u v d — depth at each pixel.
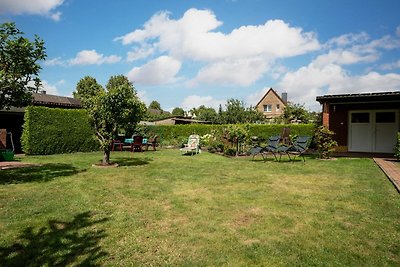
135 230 3.71
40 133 13.85
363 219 4.11
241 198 5.32
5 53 6.77
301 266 2.79
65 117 15.03
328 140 12.29
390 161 10.88
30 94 7.48
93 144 16.45
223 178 7.43
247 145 15.55
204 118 40.16
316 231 3.67
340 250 3.12
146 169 9.05
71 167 9.40
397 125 14.18
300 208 4.68
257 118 35.75
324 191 5.88
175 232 3.65
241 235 3.55
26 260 2.89
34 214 4.33
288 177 7.56
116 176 7.71
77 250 3.12
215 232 3.65
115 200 5.19
